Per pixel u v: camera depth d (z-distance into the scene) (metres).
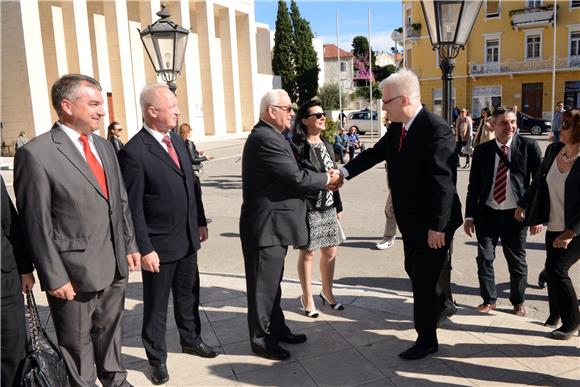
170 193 3.40
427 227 3.55
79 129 2.91
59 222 2.84
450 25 4.23
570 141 3.66
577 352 3.70
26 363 2.70
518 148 4.34
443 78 4.44
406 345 3.88
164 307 3.48
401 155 3.56
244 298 4.99
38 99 22.72
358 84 55.53
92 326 3.24
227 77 36.34
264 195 3.61
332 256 4.53
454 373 3.43
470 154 14.84
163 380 3.41
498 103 34.56
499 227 4.42
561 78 32.19
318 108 4.24
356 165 4.15
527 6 32.41
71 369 3.04
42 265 2.73
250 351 3.86
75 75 2.89
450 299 4.21
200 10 33.09
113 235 3.04
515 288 4.43
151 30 6.38
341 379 3.40
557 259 3.79
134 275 5.76
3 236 2.65
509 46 33.38
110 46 27.27
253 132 3.59
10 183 14.20
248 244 3.69
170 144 3.50
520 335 4.00
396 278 5.69
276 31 48.34
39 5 24.78
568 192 3.65
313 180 3.56
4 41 22.53
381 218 8.80
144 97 3.35
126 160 3.28
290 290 5.20
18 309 2.70
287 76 48.31
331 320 4.38
